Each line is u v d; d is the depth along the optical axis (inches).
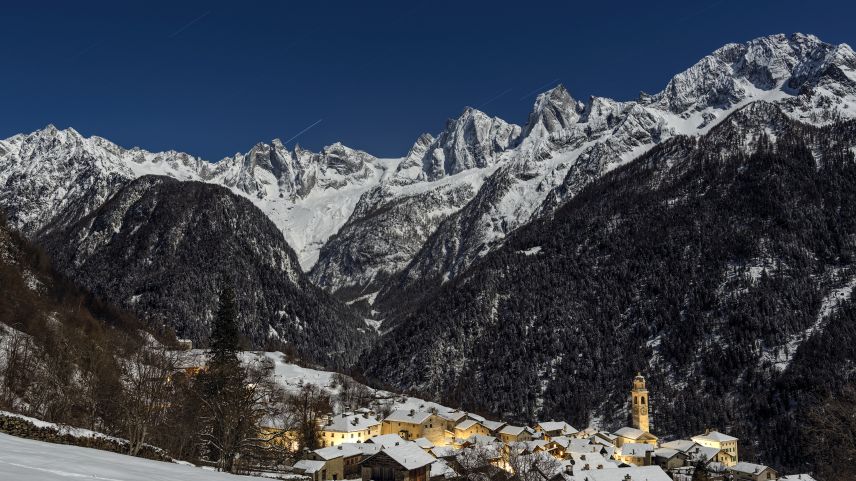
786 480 4527.6
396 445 3966.5
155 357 3176.7
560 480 3796.8
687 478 5255.9
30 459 966.4
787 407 7273.6
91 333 4584.2
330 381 7534.5
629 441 6520.7
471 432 6151.6
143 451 2012.8
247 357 7554.1
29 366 2974.9
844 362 7603.4
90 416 2733.8
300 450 3873.0
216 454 2743.6
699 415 7716.5
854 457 1834.4
